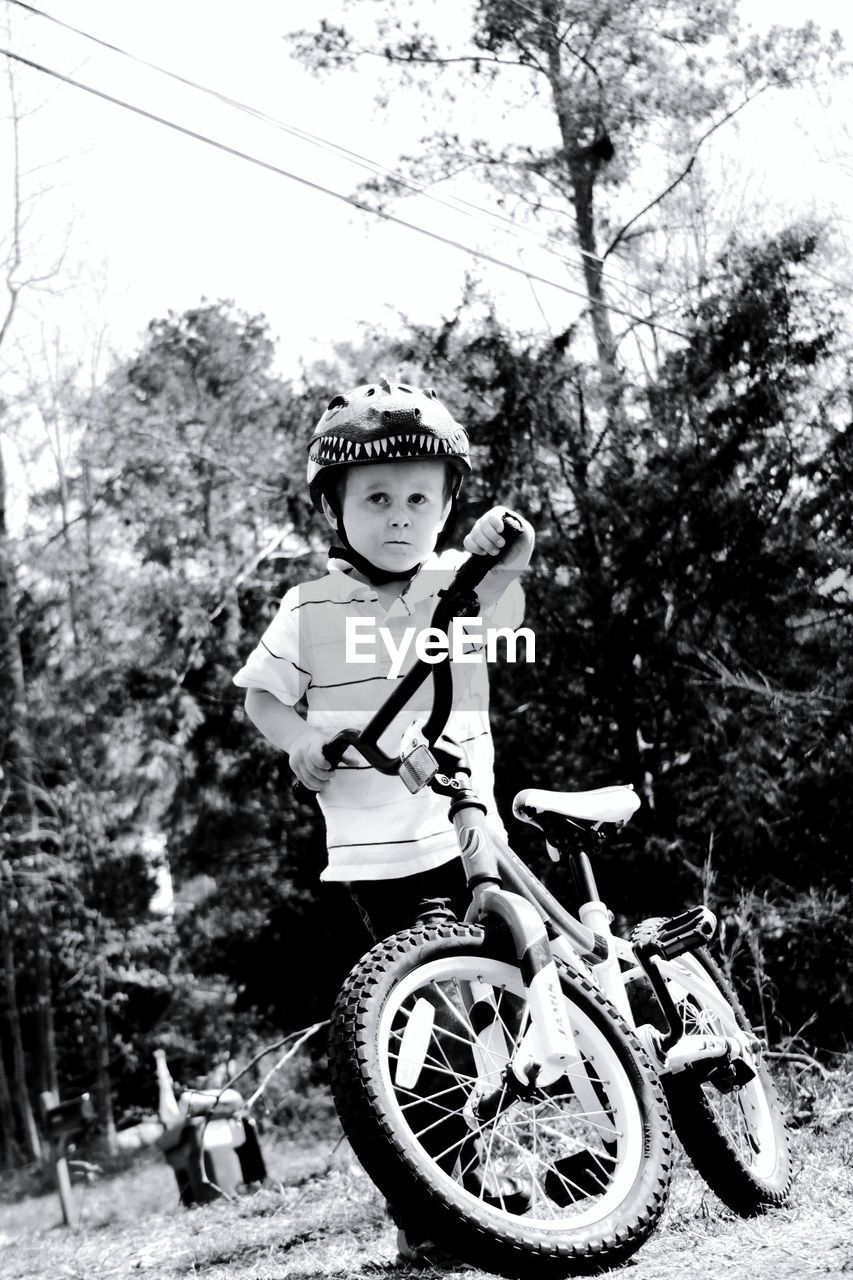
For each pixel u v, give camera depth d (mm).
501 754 12688
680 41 17375
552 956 2395
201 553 19891
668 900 10984
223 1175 8547
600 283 15703
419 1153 2146
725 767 10992
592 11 17344
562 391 13672
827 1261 2604
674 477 12414
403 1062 2414
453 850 2756
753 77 17062
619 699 12422
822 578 12031
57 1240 8164
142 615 20422
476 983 2559
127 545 23438
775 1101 3467
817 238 13648
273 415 22172
